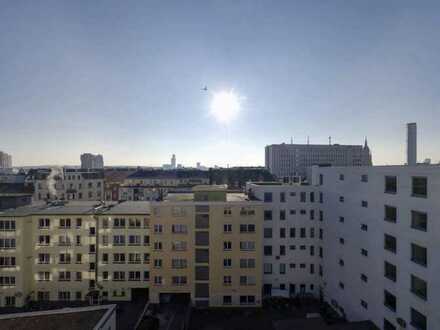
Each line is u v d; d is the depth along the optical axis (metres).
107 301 48.78
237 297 48.47
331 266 48.44
